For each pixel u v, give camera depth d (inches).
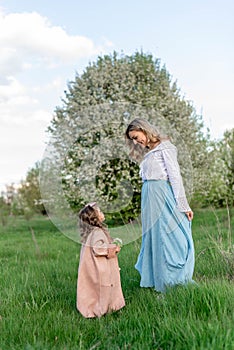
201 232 385.1
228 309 146.3
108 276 171.9
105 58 534.0
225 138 612.7
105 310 169.6
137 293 189.8
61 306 180.5
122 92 482.6
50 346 134.2
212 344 115.1
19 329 148.3
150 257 190.1
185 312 145.9
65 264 276.8
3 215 738.8
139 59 546.0
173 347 123.6
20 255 336.5
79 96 493.7
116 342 136.5
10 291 194.1
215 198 597.6
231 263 220.2
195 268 227.9
